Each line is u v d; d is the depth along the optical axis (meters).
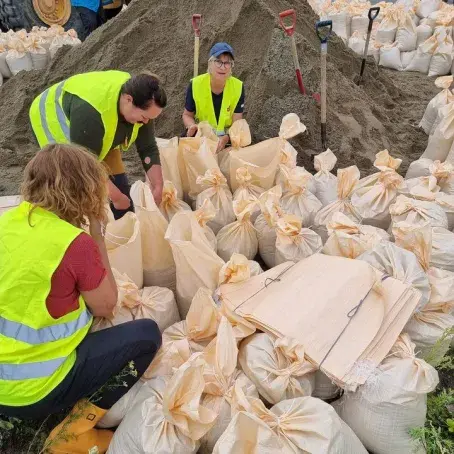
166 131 4.39
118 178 3.10
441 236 2.75
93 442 1.96
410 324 2.29
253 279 2.41
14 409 1.79
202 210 2.78
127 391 1.98
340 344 2.02
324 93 3.78
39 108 2.60
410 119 5.24
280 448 1.64
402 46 7.09
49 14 8.66
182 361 2.08
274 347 2.04
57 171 1.65
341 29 7.38
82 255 1.67
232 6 4.66
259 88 4.16
